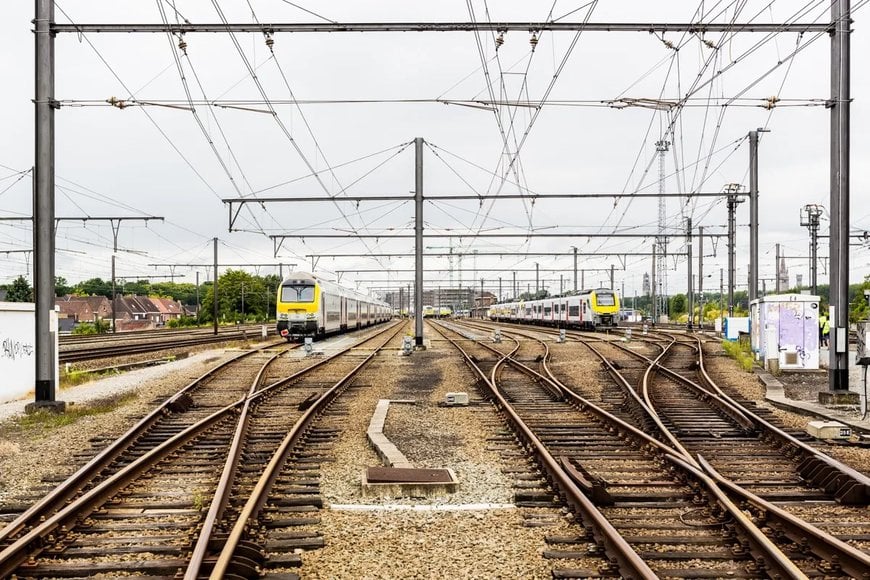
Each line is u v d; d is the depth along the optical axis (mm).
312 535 7305
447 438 12531
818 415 14797
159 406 15461
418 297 34281
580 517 7668
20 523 7266
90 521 7730
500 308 113938
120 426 13969
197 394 19000
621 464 10586
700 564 6535
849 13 16781
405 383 21016
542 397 18000
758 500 7602
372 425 13219
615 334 53250
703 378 21188
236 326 92312
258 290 123438
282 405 16609
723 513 7723
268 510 8086
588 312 62125
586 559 6664
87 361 29578
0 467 10516
